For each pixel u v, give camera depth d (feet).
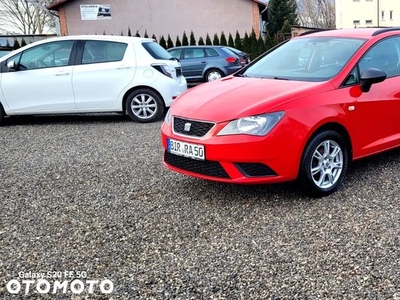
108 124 24.68
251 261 9.18
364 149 13.50
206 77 45.47
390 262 8.96
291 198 12.44
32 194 13.53
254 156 11.33
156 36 67.56
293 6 122.21
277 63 15.14
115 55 24.36
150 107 24.75
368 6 125.39
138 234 10.57
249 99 12.11
